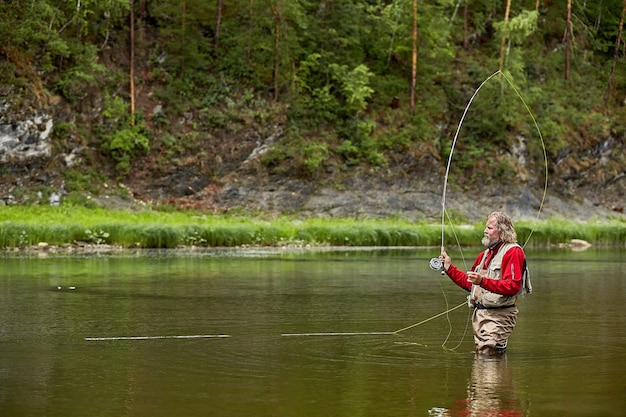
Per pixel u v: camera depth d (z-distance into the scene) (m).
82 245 26.81
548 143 47.09
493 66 47.03
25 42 37.78
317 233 31.39
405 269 20.00
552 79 51.06
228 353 8.78
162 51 42.44
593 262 23.23
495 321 8.91
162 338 9.72
